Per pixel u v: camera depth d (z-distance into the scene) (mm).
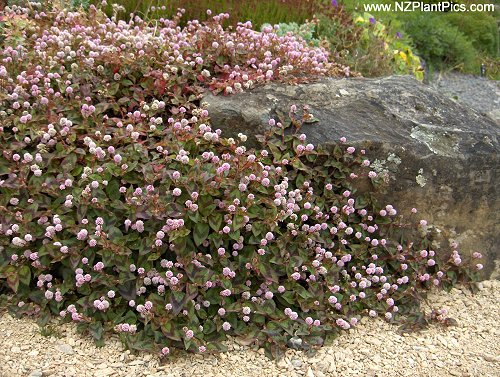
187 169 657
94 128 716
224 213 648
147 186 626
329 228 728
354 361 635
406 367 637
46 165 668
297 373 605
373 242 734
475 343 693
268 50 898
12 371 562
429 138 775
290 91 810
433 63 1805
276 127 746
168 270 616
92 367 577
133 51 843
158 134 710
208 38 885
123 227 648
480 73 1898
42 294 634
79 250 618
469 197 778
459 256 795
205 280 613
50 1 1025
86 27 920
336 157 738
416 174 757
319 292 669
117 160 646
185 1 1183
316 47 1101
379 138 754
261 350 627
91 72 806
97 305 593
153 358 596
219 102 773
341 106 799
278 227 666
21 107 733
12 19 921
